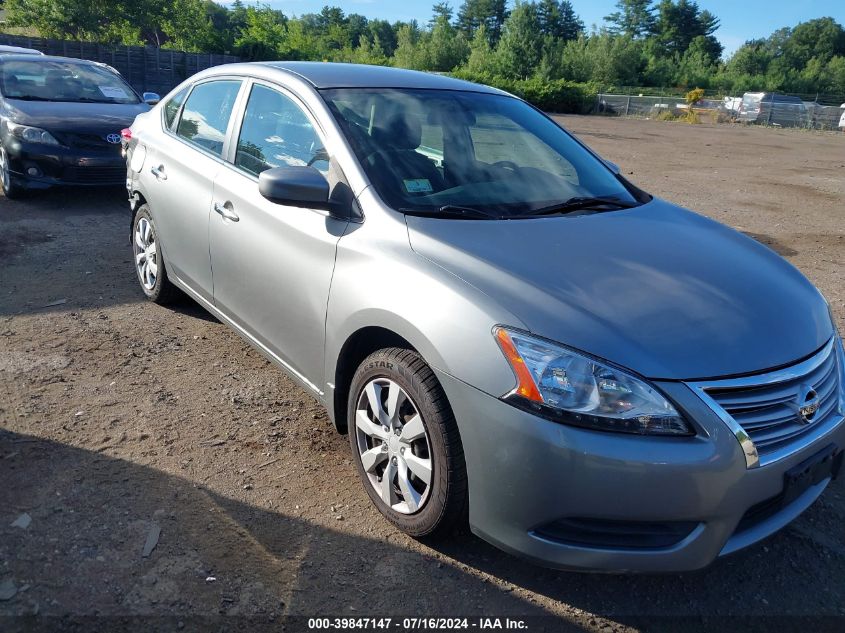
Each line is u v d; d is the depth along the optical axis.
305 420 3.69
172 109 4.82
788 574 2.76
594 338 2.33
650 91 58.88
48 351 4.27
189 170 4.22
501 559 2.74
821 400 2.57
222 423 3.60
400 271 2.72
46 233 6.77
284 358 3.49
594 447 2.22
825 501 3.23
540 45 61.47
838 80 81.12
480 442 2.39
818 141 27.27
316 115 3.44
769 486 2.36
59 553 2.60
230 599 2.45
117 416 3.59
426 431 2.60
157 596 2.44
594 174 3.87
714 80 70.31
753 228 8.98
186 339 4.58
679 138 24.92
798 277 3.12
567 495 2.26
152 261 4.99
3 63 8.79
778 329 2.57
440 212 3.03
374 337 2.95
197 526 2.80
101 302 5.11
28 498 2.89
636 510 2.24
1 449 3.23
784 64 95.38
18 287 5.31
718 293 2.68
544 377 2.29
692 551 2.31
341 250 2.99
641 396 2.25
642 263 2.81
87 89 8.98
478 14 111.69
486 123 3.85
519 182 3.49
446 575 2.64
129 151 5.16
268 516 2.90
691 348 2.36
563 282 2.57
